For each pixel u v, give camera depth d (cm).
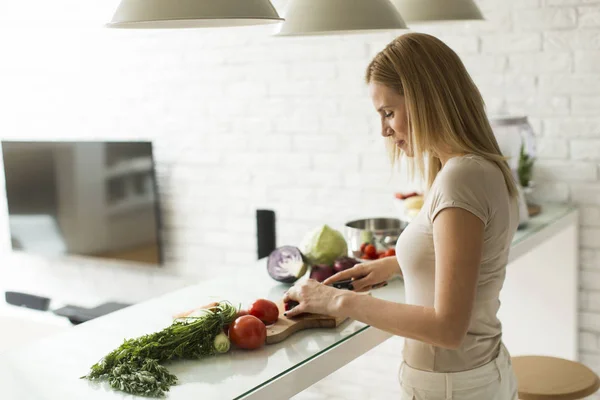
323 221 362
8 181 450
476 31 308
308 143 360
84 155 421
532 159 290
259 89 370
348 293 162
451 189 146
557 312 301
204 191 397
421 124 154
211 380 146
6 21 441
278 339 166
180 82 394
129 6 138
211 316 161
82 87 425
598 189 292
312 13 172
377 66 159
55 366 154
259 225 353
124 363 147
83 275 450
